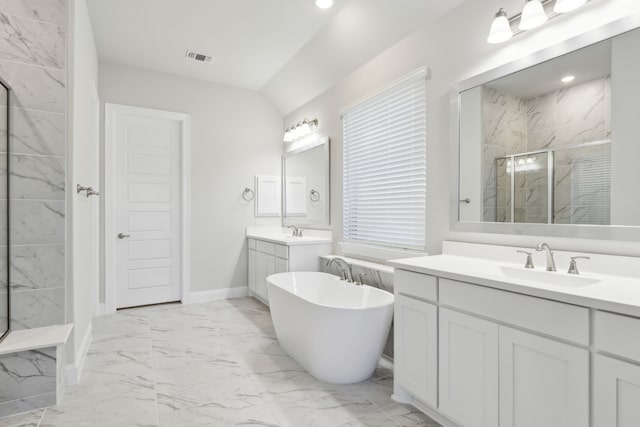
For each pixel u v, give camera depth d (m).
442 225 2.28
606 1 1.50
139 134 3.82
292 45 3.28
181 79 3.99
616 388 1.05
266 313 3.64
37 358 1.85
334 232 3.48
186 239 4.00
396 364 1.93
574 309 1.15
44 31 2.11
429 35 2.37
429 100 2.37
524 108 1.78
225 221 4.25
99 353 2.59
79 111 2.33
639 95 1.38
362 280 2.80
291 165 4.33
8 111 2.00
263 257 3.87
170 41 3.21
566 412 1.17
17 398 1.81
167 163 3.97
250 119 4.41
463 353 1.53
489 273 1.56
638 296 1.10
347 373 2.12
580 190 1.57
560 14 1.65
